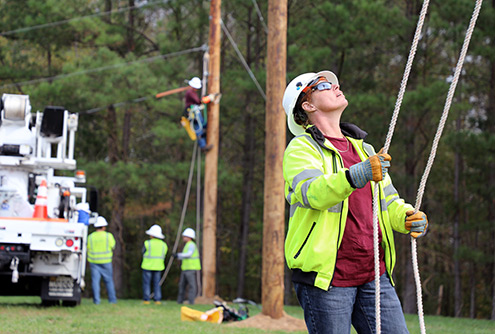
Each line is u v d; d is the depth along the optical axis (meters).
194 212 38.12
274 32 12.89
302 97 4.43
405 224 4.12
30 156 14.81
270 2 13.02
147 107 34.94
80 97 32.22
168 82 34.22
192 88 22.53
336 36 28.31
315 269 3.96
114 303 17.61
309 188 3.80
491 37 25.92
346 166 4.19
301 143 4.15
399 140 29.59
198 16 36.44
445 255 41.03
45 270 13.65
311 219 4.01
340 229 3.97
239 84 33.72
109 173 32.12
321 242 3.95
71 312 13.52
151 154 43.84
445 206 34.06
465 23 25.67
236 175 35.72
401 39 30.05
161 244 19.33
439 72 32.56
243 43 42.72
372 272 4.06
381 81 33.47
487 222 30.12
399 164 32.94
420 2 31.31
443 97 27.03
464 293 46.34
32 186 15.24
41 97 32.22
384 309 4.05
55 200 15.15
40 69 37.22
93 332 10.09
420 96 26.12
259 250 42.91
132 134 43.56
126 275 45.66
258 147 44.19
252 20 38.56
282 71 12.87
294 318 12.62
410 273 33.78
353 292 4.03
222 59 40.72
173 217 37.38
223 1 36.34
